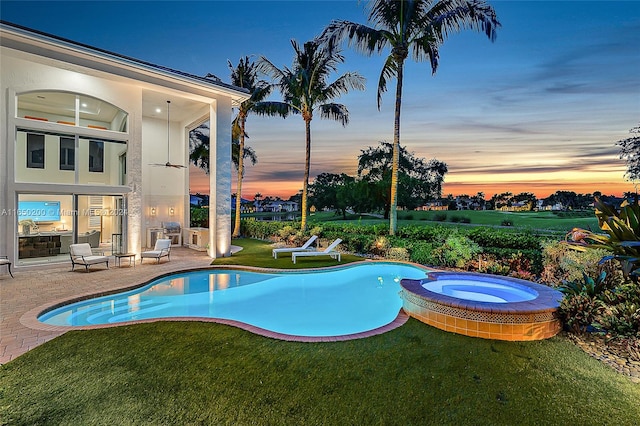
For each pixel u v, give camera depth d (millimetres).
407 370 3686
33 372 3572
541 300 5098
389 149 22766
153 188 15484
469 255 9594
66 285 7797
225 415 2861
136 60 9883
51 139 10305
